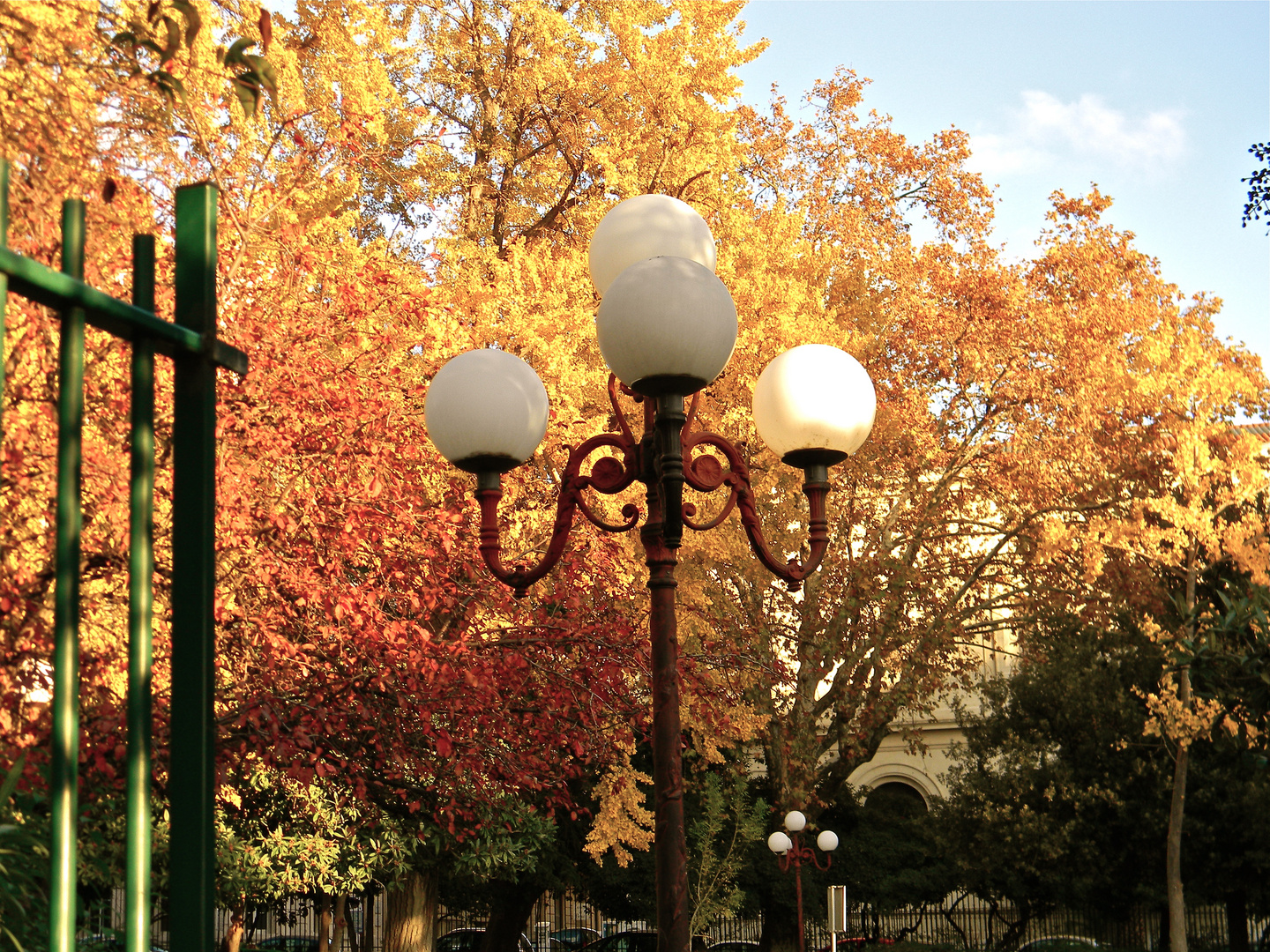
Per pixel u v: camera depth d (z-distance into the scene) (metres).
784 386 4.59
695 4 14.35
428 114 14.61
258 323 7.95
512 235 15.97
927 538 21.81
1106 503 20.62
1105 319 20.20
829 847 18.86
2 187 1.56
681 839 3.95
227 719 7.21
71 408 1.67
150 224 6.63
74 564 1.68
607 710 10.05
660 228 4.63
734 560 15.46
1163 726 19.06
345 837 13.43
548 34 14.95
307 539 8.01
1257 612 12.30
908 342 20.47
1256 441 18.72
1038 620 23.27
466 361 4.57
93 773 5.77
